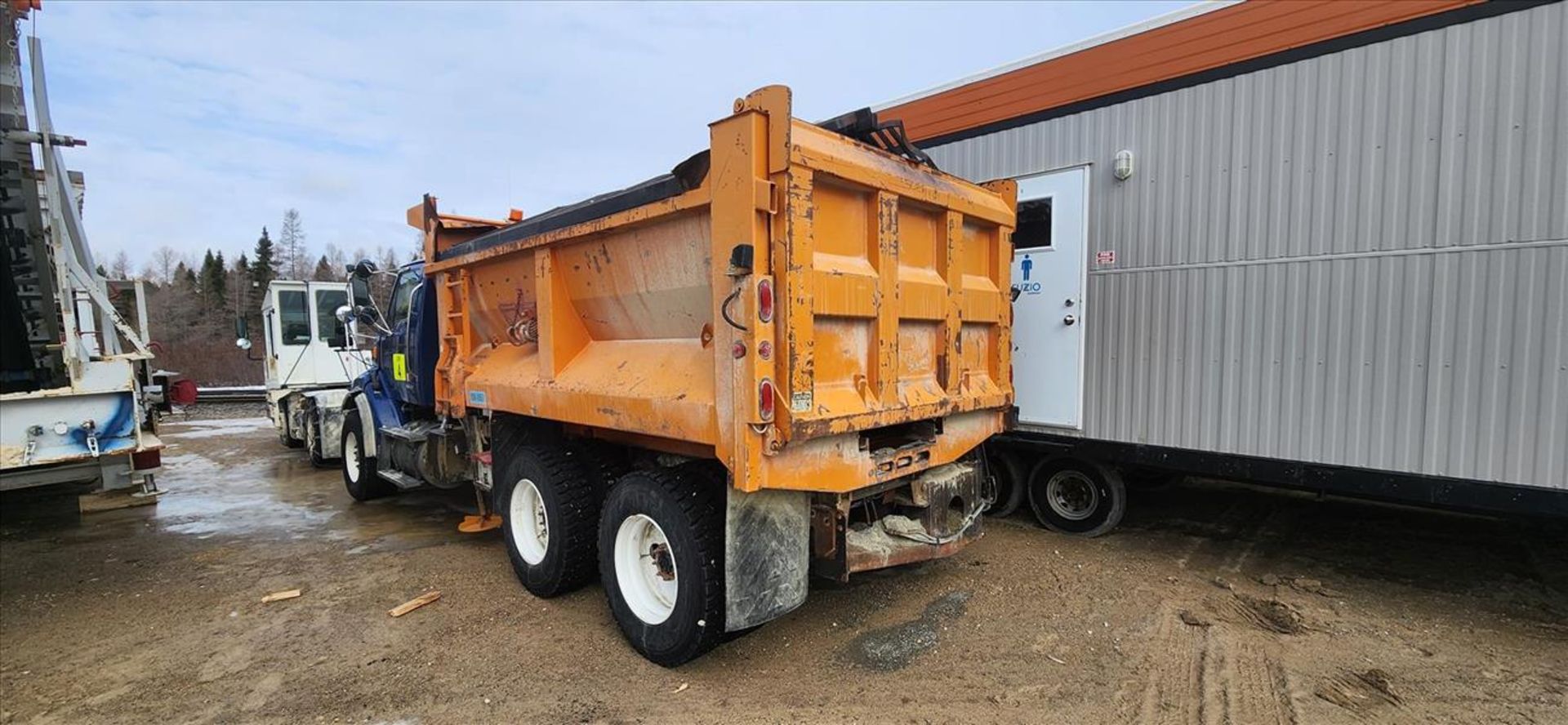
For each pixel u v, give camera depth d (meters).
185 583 4.75
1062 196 5.43
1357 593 4.19
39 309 5.03
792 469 2.96
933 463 3.82
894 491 3.89
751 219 2.68
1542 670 3.25
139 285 6.69
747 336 2.72
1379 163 4.03
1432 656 3.41
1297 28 4.29
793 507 3.21
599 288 3.76
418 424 6.23
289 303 10.66
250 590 4.57
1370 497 4.12
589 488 4.21
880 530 3.67
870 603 4.10
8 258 4.88
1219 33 4.61
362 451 6.88
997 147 5.83
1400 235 3.97
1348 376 4.18
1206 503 6.33
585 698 3.13
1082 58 5.28
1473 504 3.78
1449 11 3.78
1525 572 4.50
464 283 5.02
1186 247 4.80
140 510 6.90
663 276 3.32
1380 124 4.02
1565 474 3.53
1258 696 3.06
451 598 4.35
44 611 4.29
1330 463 4.26
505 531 4.65
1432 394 3.90
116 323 4.71
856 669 3.35
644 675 3.33
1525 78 3.58
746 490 2.75
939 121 6.25
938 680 3.24
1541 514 3.58
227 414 16.75
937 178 3.94
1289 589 4.27
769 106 2.72
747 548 3.05
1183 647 3.53
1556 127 3.50
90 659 3.62
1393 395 4.03
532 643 3.70
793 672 3.33
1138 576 4.50
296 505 7.09
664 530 3.32
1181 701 3.03
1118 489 5.21
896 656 3.48
